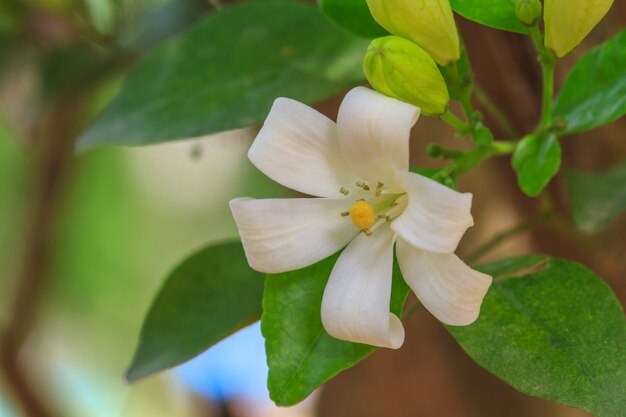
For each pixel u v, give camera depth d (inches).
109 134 9.6
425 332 12.0
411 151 11.8
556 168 8.8
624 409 8.1
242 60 9.7
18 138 13.4
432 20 8.4
